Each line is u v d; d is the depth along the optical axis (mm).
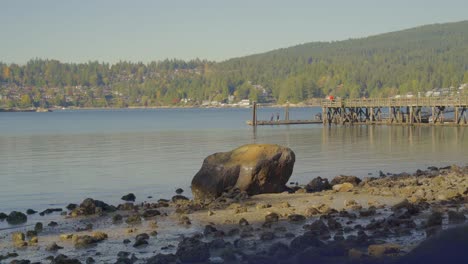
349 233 15844
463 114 72875
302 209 20109
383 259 12164
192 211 20750
